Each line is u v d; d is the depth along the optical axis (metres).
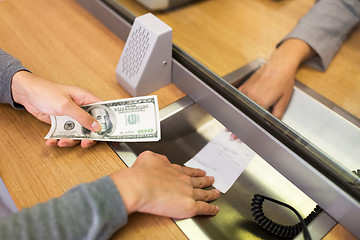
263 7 1.09
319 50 0.88
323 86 0.79
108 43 0.94
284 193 0.69
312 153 0.55
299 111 0.71
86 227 0.44
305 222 0.58
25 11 1.04
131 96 0.78
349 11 1.00
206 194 0.58
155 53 0.69
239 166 0.75
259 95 0.73
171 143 0.78
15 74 0.67
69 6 1.09
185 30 0.90
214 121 0.86
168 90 0.80
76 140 0.65
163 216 0.54
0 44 0.90
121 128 0.68
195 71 0.74
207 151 0.79
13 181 0.57
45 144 0.65
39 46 0.90
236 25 0.97
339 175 0.51
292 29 0.97
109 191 0.47
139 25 0.70
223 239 0.56
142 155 0.60
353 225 0.51
